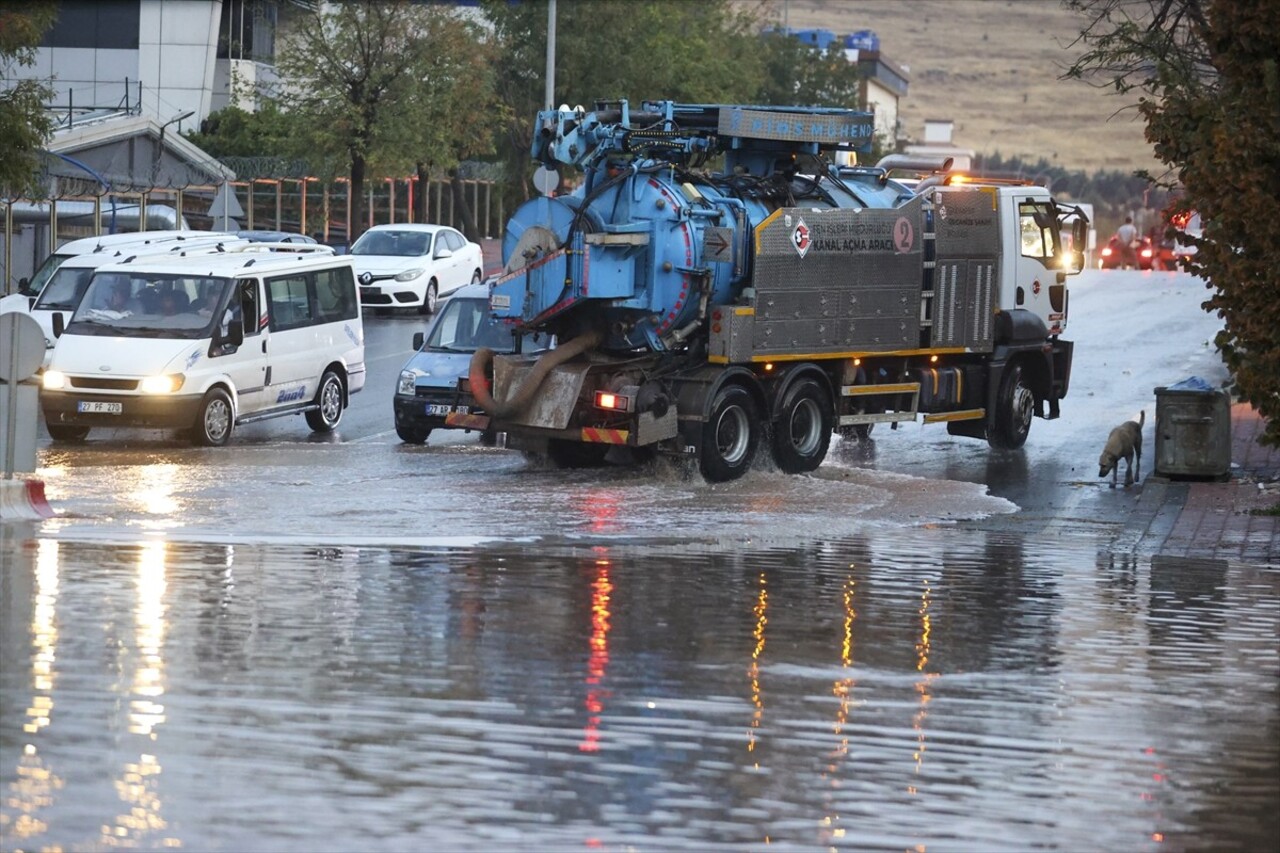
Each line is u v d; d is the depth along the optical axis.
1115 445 28.92
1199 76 32.56
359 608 17.02
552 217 29.27
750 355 28.88
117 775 11.20
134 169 76.56
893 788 11.46
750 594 18.56
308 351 36.19
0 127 41.53
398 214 97.38
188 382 32.75
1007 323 33.62
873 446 34.62
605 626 16.55
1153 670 15.30
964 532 24.08
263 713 12.82
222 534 22.03
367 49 77.69
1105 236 194.88
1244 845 10.51
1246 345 24.97
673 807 10.88
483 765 11.66
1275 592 19.62
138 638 15.28
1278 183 24.36
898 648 15.95
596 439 28.55
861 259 30.55
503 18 90.12
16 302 41.75
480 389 29.42
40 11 42.94
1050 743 12.71
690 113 30.27
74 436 33.56
